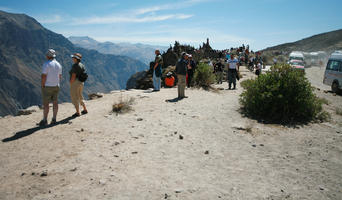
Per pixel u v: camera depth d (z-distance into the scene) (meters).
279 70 9.13
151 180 3.84
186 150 5.31
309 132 7.18
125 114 8.06
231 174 4.29
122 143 5.46
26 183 3.70
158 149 5.24
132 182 3.75
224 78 20.06
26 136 5.89
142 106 9.33
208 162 4.76
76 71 7.43
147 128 6.66
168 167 4.38
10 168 4.23
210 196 3.46
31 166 4.29
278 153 5.50
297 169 4.66
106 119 7.39
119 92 13.29
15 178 3.87
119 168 4.22
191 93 12.66
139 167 4.30
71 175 3.92
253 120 8.20
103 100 10.98
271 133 6.95
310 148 5.89
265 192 3.70
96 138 5.71
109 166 4.27
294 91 8.53
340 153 5.60
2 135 6.04
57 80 6.81
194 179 3.98
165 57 36.94
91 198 3.27
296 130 7.35
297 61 36.06
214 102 10.74
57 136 5.83
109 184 3.65
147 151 5.09
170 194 3.44
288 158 5.23
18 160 4.55
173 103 10.02
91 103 10.45
